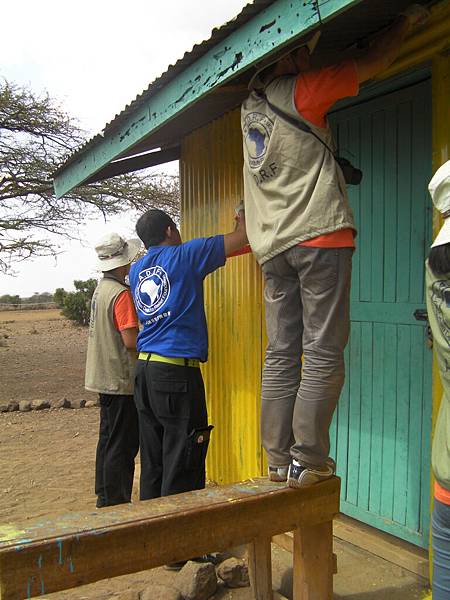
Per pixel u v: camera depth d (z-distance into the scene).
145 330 3.69
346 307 2.42
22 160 12.42
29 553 2.21
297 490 2.71
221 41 2.78
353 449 3.95
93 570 2.33
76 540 2.29
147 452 3.79
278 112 2.46
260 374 4.56
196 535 2.52
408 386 3.55
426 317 3.35
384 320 3.70
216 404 5.18
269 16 2.44
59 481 5.63
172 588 3.30
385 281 3.69
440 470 2.10
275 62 2.61
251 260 4.64
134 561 2.40
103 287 4.45
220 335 5.09
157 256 3.71
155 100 3.49
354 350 3.93
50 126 12.36
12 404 9.09
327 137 2.47
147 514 2.48
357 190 3.86
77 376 12.80
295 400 2.66
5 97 11.74
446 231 2.06
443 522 2.11
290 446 2.73
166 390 3.50
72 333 25.33
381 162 3.68
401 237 3.57
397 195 3.59
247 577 3.40
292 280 2.59
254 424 4.65
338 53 3.53
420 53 3.16
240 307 4.79
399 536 3.63
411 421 3.53
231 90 3.52
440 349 2.09
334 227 2.36
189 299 3.57
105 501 4.55
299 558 2.89
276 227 2.47
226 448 5.05
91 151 4.58
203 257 3.56
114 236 4.56
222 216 5.01
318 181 2.38
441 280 2.07
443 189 2.06
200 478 3.59
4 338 22.36
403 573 3.45
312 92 2.38
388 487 3.70
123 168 5.76
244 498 2.62
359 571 3.50
